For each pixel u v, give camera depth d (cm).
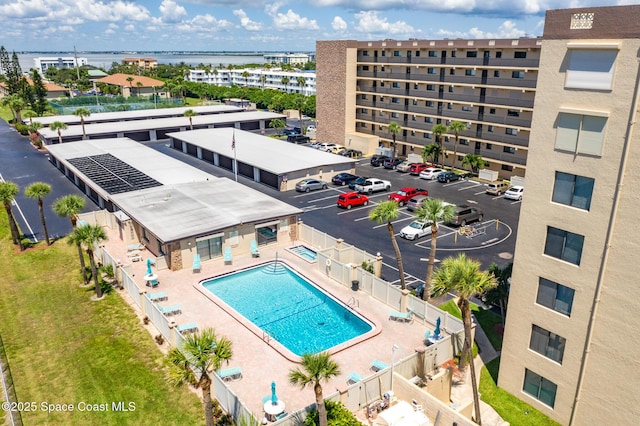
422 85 7625
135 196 4791
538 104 2055
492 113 6800
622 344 1969
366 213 5300
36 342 2895
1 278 3772
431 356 2595
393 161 7344
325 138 9244
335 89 8769
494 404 2405
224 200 4662
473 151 7131
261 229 4234
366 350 2762
